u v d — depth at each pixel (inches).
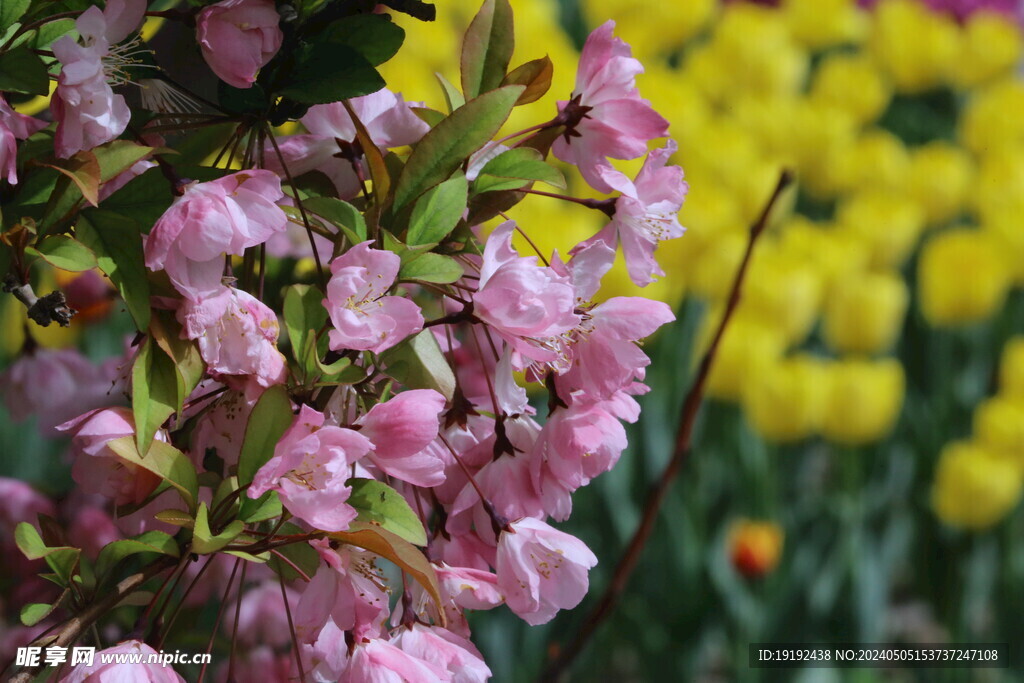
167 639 44.6
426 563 37.5
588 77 41.1
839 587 103.6
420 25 104.6
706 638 102.2
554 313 39.0
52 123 39.4
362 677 38.8
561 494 40.5
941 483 101.9
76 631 38.1
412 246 38.9
